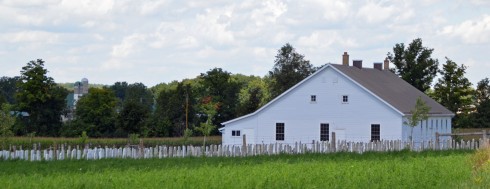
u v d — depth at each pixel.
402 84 88.94
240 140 81.44
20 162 47.88
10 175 37.41
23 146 79.00
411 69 108.38
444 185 30.86
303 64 123.50
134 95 170.12
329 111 78.38
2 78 177.38
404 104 78.31
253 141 81.00
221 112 119.94
